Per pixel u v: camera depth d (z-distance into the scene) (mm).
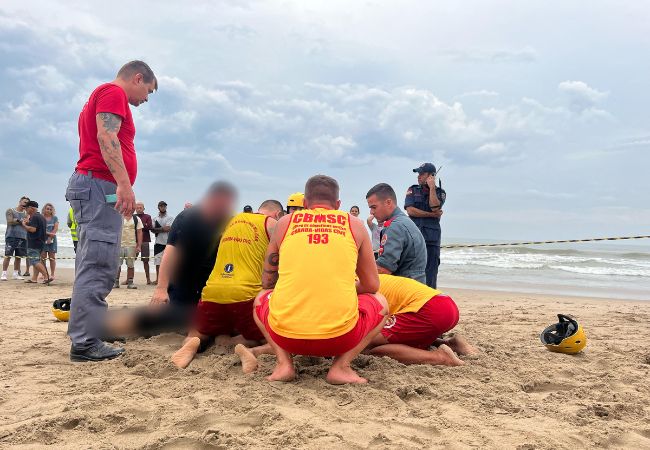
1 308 6922
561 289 13086
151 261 17688
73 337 3826
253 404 2836
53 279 11836
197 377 3355
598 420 2844
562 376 3754
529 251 32719
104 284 3922
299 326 3145
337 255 3232
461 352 4203
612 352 4594
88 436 2482
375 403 2951
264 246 4152
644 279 16531
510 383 3482
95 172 3867
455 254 29578
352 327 3180
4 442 2391
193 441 2406
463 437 2539
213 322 4184
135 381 3266
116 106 3795
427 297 3889
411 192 5816
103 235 3865
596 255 29641
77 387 3158
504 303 9148
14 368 3629
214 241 4426
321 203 3518
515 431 2635
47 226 11672
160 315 4621
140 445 2379
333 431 2527
